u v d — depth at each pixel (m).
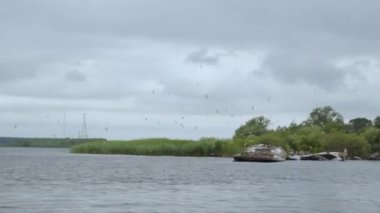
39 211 44.47
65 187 67.38
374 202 53.53
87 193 59.53
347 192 64.56
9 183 73.00
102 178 85.12
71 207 47.00
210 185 73.25
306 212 45.97
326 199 56.00
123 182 77.19
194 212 44.88
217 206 48.84
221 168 120.62
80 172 100.12
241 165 137.62
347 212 46.19
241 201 53.09
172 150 183.62
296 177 93.25
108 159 168.38
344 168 132.25
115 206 47.94
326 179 89.19
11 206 47.47
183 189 66.19
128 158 180.12
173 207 47.72
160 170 109.56
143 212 44.47
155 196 56.97
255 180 84.06
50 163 137.38
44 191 61.50
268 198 56.28
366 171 118.50
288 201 53.69
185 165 133.00
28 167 116.44
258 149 168.62
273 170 115.88
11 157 181.88
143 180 81.56
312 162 174.75
